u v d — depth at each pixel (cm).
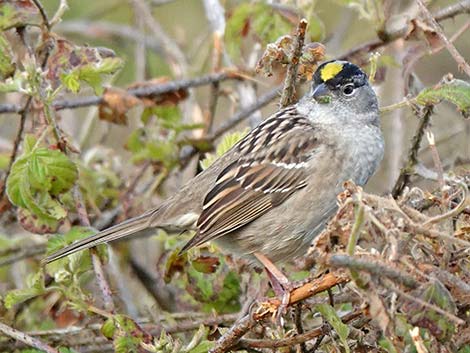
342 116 1005
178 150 1239
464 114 907
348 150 997
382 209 700
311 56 1002
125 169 1348
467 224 767
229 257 1045
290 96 953
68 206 1129
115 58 1040
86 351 1047
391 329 693
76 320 1102
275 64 980
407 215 715
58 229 1123
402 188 1026
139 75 1373
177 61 1376
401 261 691
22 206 1012
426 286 680
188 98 1288
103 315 946
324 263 682
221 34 1288
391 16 1177
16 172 1009
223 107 1449
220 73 1234
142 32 1401
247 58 1359
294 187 995
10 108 1148
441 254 740
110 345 1045
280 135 1011
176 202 1038
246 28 1174
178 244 1062
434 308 676
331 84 1007
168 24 1579
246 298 1034
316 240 699
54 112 1107
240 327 826
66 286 980
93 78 1034
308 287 793
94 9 1555
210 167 1043
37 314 1123
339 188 995
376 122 1022
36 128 1076
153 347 838
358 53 1152
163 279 1066
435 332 680
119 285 1191
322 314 808
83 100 1185
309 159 993
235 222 1004
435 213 867
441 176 828
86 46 1055
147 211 1089
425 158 1275
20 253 1200
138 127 1253
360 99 1008
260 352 860
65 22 1478
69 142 1095
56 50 1051
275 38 1158
